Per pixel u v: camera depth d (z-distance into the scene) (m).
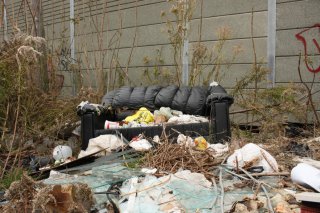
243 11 7.67
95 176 4.14
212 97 5.52
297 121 6.83
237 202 3.29
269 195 3.43
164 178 3.86
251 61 7.64
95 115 5.68
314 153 4.92
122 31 9.78
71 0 10.90
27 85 6.00
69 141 6.31
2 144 5.31
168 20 8.20
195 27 8.36
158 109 6.30
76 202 3.11
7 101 5.67
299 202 3.11
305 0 6.89
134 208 3.28
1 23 6.96
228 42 7.93
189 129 5.49
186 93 6.16
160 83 8.81
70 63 10.81
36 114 6.41
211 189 3.61
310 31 6.89
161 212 3.20
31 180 3.27
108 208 3.34
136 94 6.42
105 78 9.70
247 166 4.12
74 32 10.69
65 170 4.41
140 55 9.46
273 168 4.11
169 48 8.81
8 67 5.27
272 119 6.50
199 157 4.48
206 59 8.19
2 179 4.41
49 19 11.81
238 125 7.18
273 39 7.30
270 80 7.37
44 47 7.55
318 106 6.77
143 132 5.52
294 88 6.65
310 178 3.46
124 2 9.64
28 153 5.65
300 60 6.97
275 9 7.25
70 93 10.85
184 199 3.38
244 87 7.47
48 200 2.96
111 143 5.20
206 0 8.17
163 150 4.70
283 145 5.32
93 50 10.02
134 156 4.80
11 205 3.14
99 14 10.28
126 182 3.87
